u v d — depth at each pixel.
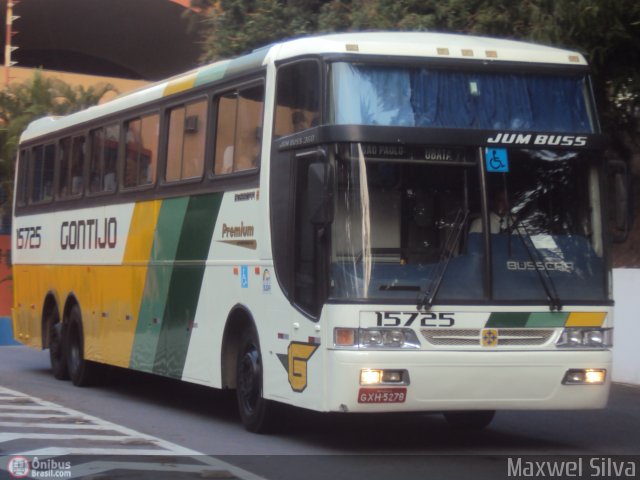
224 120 14.41
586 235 12.13
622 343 19.25
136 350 17.00
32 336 22.25
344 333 11.26
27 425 14.33
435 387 11.38
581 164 12.22
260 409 13.35
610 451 12.65
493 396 11.60
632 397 17.59
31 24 49.38
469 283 11.60
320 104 11.75
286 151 12.51
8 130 36.56
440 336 11.46
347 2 24.30
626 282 19.16
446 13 21.16
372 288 11.33
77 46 51.97
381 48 11.96
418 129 11.64
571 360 11.83
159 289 16.16
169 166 16.06
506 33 20.23
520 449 12.73
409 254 11.50
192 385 20.23
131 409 16.41
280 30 25.20
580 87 12.51
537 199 11.97
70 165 20.42
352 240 11.38
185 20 47.00
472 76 12.13
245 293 13.48
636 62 18.58
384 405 11.28
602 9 17.28
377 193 11.49
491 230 11.77
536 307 11.77
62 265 20.58
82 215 19.59
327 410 11.38
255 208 13.25
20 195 23.36
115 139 18.25
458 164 11.77
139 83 44.19
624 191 12.34
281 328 12.48
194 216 15.10
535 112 12.23
